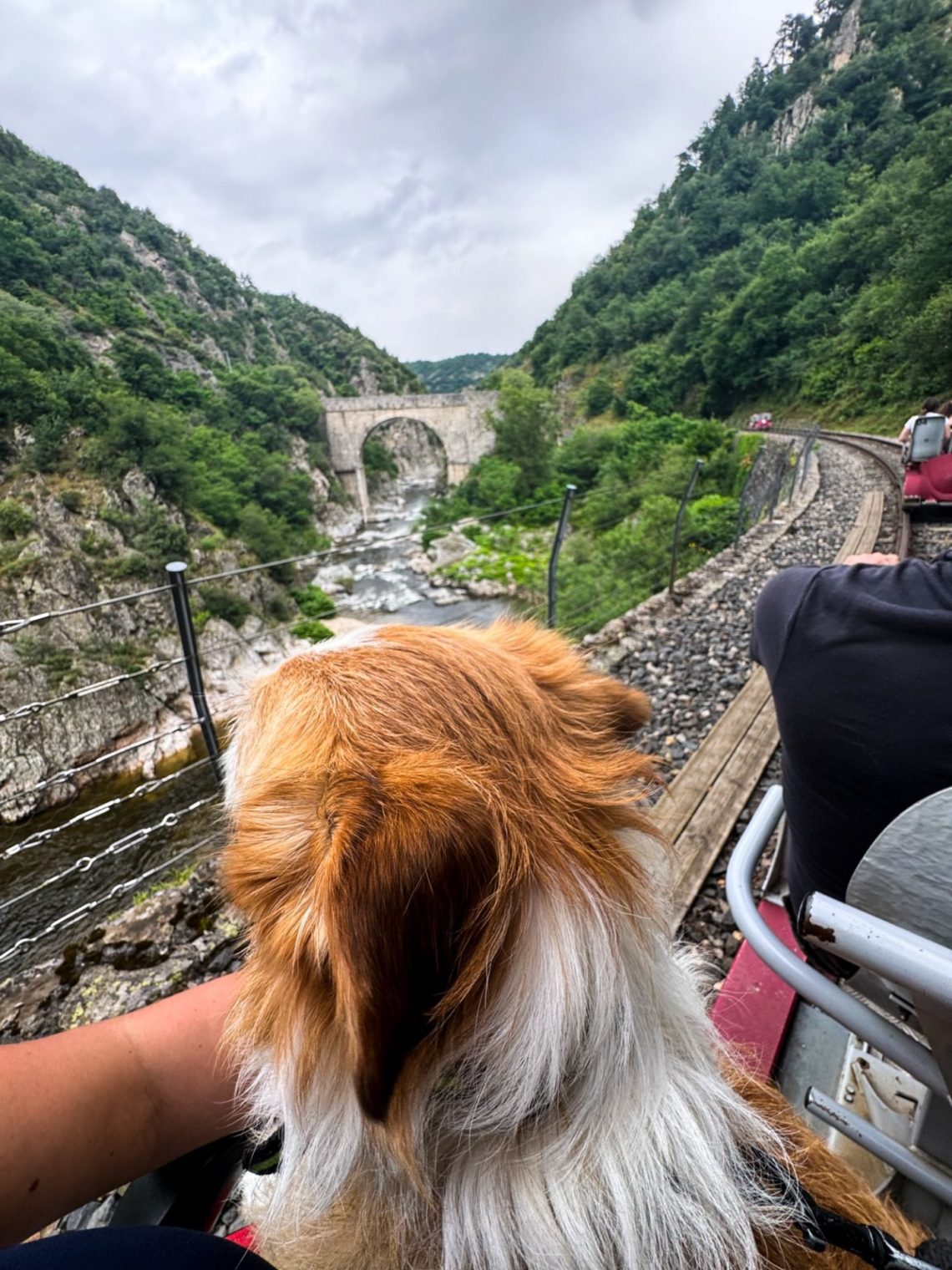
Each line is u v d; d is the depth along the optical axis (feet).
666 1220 1.38
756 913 3.33
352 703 1.72
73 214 298.76
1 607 92.12
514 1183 1.38
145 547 111.45
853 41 291.58
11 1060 1.73
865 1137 3.61
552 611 17.49
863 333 121.60
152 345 226.79
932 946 1.99
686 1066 1.65
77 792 58.34
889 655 2.65
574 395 246.88
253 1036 1.64
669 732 13.69
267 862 1.49
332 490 192.95
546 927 1.38
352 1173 1.55
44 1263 1.24
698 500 52.13
